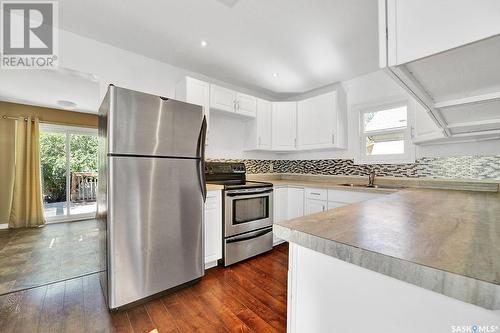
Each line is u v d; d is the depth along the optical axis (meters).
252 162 3.70
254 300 1.80
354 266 0.61
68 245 3.05
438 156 2.46
